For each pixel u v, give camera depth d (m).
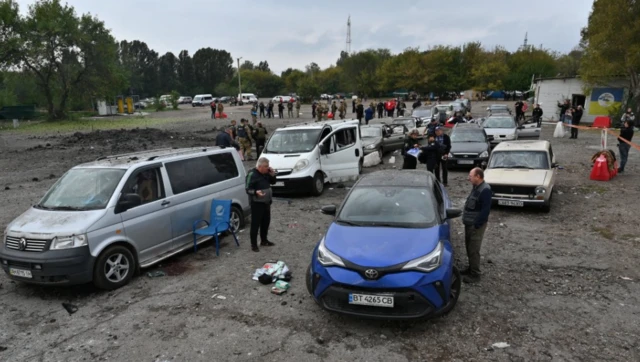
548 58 79.25
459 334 4.68
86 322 5.23
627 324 4.81
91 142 24.45
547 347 4.40
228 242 8.16
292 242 8.07
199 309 5.45
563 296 5.56
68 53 46.44
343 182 13.66
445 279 4.69
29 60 43.81
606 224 8.65
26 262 5.67
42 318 5.39
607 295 5.55
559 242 7.69
